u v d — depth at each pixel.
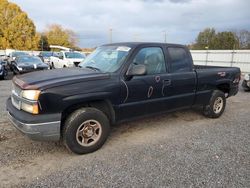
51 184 3.00
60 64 17.59
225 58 26.08
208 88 5.54
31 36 56.25
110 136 4.58
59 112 3.47
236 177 3.21
